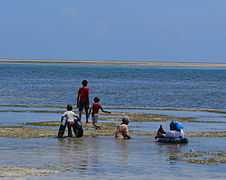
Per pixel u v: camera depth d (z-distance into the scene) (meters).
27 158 34.56
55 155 36.09
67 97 109.88
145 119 64.31
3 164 32.16
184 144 43.00
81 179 28.33
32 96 110.12
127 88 149.25
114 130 51.44
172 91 138.50
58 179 28.09
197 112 78.31
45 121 59.59
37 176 28.69
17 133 47.56
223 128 56.28
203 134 49.81
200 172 31.00
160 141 43.62
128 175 29.75
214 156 36.84
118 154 37.22
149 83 187.75
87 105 55.56
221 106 96.50
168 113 74.94
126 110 78.69
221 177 29.67
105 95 118.31
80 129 46.09
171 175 30.02
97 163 33.34
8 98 102.00
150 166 32.69
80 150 38.69
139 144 42.56
